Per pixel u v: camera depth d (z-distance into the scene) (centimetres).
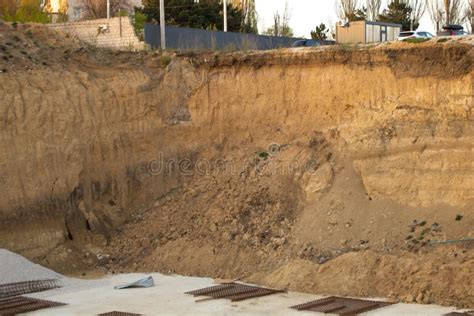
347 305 1664
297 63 2438
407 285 1730
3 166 2270
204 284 1961
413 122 2131
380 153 2136
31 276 2048
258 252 2073
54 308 1739
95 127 2480
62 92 2456
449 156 2020
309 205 2164
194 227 2258
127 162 2509
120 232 2383
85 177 2427
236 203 2270
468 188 1961
